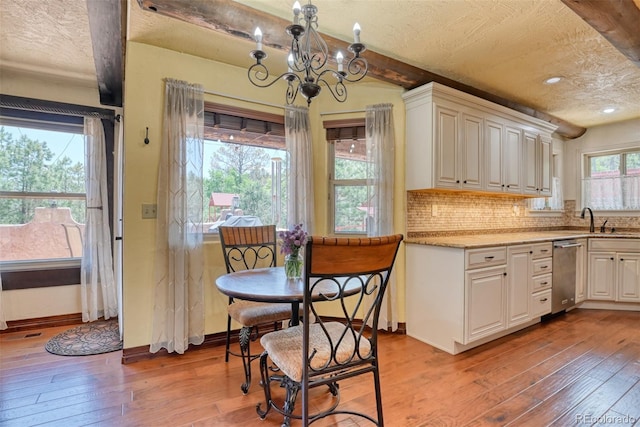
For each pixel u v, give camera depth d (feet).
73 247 11.27
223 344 9.17
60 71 10.55
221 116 9.36
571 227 15.87
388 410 6.08
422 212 10.78
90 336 9.65
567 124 14.28
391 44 8.09
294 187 9.98
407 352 8.70
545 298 11.00
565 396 6.55
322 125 10.83
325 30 7.50
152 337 8.18
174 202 8.27
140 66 8.13
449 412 6.02
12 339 9.42
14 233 10.46
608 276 12.73
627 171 14.47
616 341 9.41
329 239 4.32
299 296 5.30
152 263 8.25
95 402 6.29
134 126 8.07
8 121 10.39
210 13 6.27
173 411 6.03
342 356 4.99
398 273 10.16
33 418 5.79
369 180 10.21
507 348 8.93
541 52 8.49
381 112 10.21
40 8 7.39
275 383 6.98
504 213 13.53
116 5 6.42
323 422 5.76
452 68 9.41
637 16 6.46
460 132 10.06
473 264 8.68
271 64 9.28
